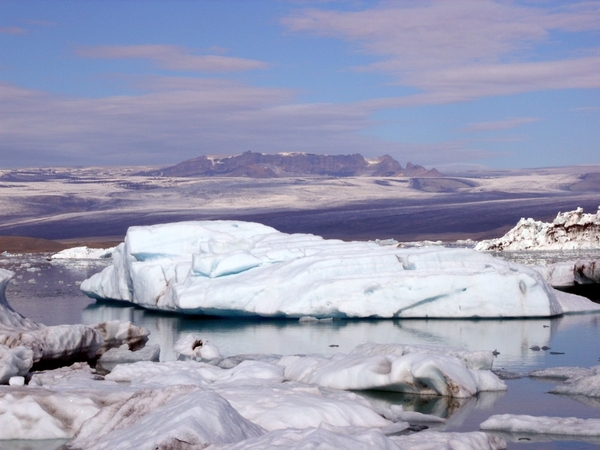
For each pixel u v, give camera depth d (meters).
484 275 25.75
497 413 12.49
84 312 31.70
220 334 23.75
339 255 27.69
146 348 19.88
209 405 9.15
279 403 11.06
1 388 12.19
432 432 10.30
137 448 8.32
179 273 29.61
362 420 10.97
